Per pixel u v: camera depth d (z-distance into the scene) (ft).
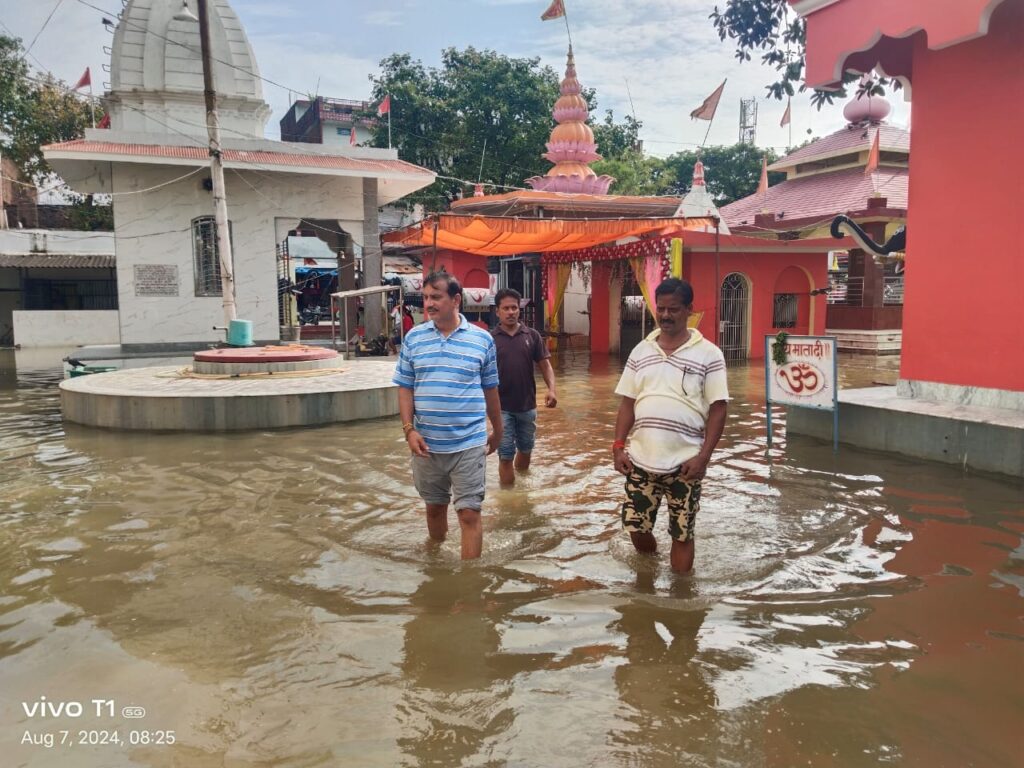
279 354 38.29
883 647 10.64
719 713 8.92
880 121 78.74
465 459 14.38
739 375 50.75
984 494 18.88
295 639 10.96
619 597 12.51
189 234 59.06
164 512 17.93
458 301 14.65
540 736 8.45
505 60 94.79
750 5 31.68
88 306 93.66
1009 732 8.49
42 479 21.50
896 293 74.18
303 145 62.80
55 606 12.24
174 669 10.06
